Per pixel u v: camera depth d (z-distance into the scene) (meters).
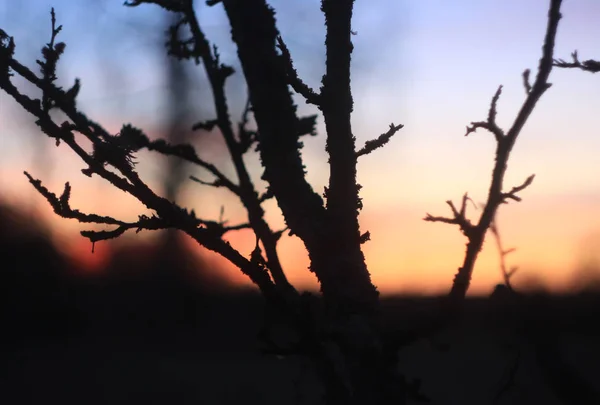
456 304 1.40
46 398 7.23
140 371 8.52
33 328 11.62
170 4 2.26
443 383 4.93
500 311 1.38
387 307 1.51
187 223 1.60
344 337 1.46
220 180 2.19
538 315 1.33
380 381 1.41
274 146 1.72
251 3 1.78
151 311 11.99
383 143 1.53
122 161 1.63
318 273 1.56
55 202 1.60
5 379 8.20
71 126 1.65
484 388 4.47
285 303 1.54
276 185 1.70
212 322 10.99
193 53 2.38
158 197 1.62
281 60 1.62
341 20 1.55
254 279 1.57
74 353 10.08
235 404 6.62
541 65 1.53
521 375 2.25
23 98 1.67
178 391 7.36
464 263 1.43
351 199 1.54
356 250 1.54
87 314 12.30
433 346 1.52
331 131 1.54
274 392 6.94
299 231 1.62
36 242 12.50
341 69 1.54
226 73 2.36
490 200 1.47
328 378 1.57
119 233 1.61
